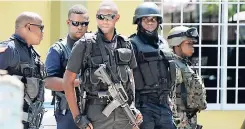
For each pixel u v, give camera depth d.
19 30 9.03
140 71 10.20
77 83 9.65
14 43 8.88
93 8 15.40
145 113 10.20
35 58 9.23
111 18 9.12
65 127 10.44
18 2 15.37
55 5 15.41
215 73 16.89
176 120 10.88
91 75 9.04
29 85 8.81
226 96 16.91
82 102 9.21
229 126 16.59
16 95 6.49
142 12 10.33
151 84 10.19
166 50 10.44
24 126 8.73
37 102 8.99
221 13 16.86
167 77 10.35
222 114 16.59
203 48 16.86
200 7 16.78
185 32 11.16
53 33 15.40
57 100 10.61
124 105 9.12
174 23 16.69
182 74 11.02
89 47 9.03
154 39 10.43
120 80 9.12
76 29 10.63
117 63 9.15
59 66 10.59
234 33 16.98
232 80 16.98
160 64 10.30
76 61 9.07
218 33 16.89
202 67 16.86
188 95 11.02
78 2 15.35
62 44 10.73
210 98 16.88
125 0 15.62
